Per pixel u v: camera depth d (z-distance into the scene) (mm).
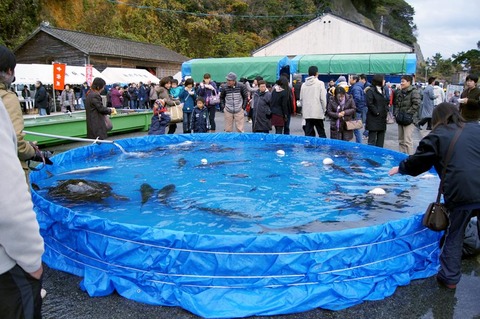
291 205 5230
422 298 3482
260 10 54156
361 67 24406
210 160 7961
